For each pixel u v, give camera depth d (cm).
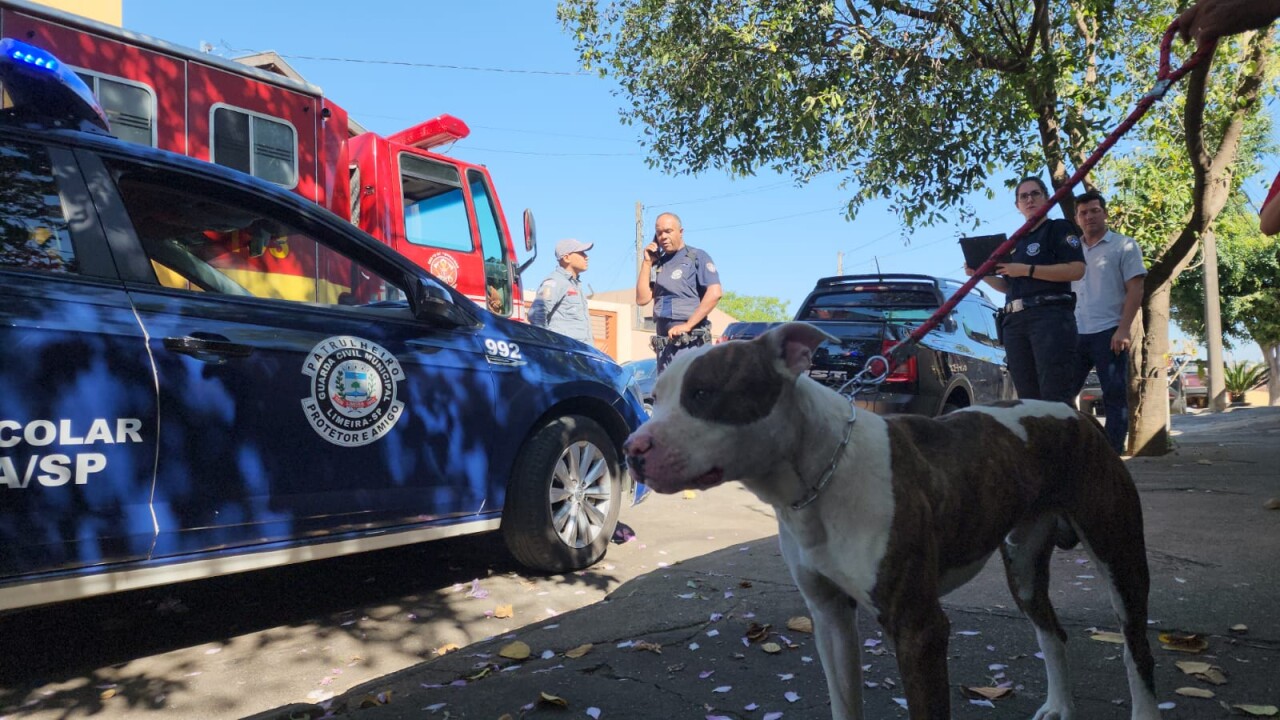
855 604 218
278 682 307
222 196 348
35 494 274
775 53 821
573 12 1010
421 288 391
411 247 756
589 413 479
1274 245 2300
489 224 850
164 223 339
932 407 714
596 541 453
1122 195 991
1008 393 890
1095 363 647
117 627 365
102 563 289
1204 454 820
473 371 405
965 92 828
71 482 281
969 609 342
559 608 388
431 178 793
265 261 365
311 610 388
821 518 195
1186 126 707
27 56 303
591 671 298
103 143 320
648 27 970
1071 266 462
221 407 317
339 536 353
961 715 254
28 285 283
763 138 902
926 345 720
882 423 204
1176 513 502
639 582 407
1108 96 779
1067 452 231
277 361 334
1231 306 2412
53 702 292
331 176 725
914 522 190
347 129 750
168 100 620
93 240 305
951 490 201
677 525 557
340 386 352
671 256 648
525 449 429
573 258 886
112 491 290
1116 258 628
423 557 477
